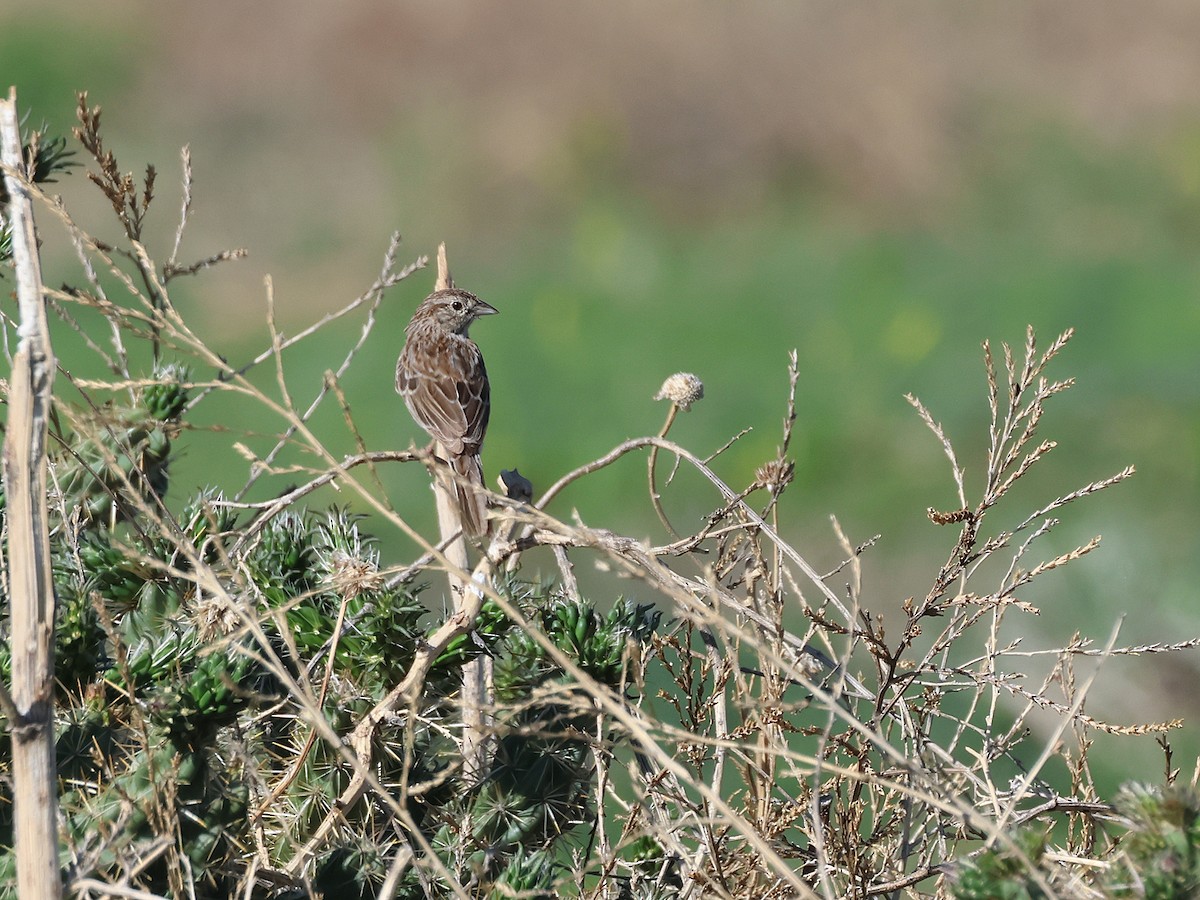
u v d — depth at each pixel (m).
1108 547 16.64
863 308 29.05
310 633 6.09
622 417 24.09
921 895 6.13
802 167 37.94
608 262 33.16
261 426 22.45
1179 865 4.70
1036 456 6.19
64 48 42.81
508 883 5.77
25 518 4.64
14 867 4.91
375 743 5.88
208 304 29.61
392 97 40.06
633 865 6.25
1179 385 23.02
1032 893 4.70
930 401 23.41
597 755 5.93
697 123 37.88
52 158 7.00
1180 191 36.66
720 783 5.96
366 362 26.00
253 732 6.07
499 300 30.64
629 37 40.22
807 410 23.77
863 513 19.80
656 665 9.06
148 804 5.06
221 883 5.42
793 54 39.47
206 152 38.44
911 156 37.53
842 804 6.34
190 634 5.97
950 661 13.23
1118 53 41.88
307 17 42.06
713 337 27.95
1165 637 14.65
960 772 6.12
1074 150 38.12
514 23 40.50
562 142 37.62
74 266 28.36
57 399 5.42
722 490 6.20
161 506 6.26
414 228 35.09
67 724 5.55
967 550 6.21
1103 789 11.60
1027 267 31.52
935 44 41.09
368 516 6.66
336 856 5.77
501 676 6.37
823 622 6.01
